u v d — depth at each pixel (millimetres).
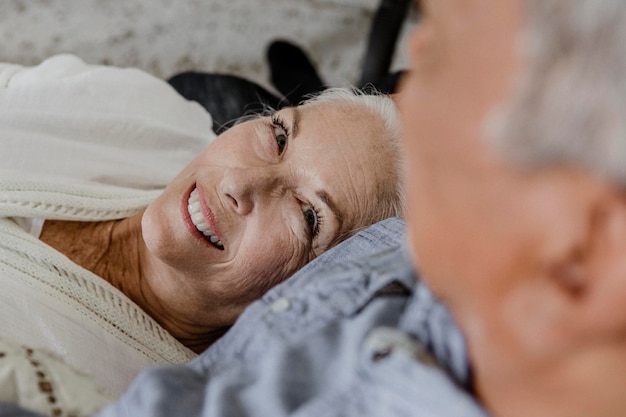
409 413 484
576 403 389
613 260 327
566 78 316
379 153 1146
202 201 1084
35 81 1271
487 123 346
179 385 617
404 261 723
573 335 352
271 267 1112
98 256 1146
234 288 1120
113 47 1907
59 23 1908
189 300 1144
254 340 695
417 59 406
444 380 468
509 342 384
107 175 1210
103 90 1302
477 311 399
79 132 1223
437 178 389
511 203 351
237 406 572
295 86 1805
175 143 1354
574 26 312
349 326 611
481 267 377
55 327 1007
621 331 344
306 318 680
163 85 1427
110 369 1034
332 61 2055
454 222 384
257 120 1188
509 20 345
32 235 1085
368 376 530
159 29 1969
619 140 308
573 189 330
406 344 516
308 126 1146
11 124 1157
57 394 683
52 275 1032
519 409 423
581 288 345
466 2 369
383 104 1191
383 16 1756
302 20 2084
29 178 1106
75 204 1126
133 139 1289
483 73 354
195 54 1962
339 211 1120
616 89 306
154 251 1070
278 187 1107
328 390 563
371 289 664
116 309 1065
